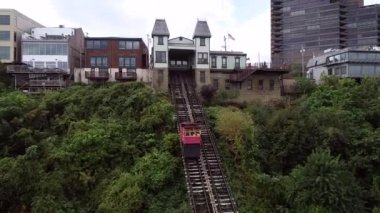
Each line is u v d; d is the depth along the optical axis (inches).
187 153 1753.2
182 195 1620.3
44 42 2859.3
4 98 2071.9
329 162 1492.4
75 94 2250.2
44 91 2431.1
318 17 5738.2
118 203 1534.2
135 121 1985.7
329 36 5625.0
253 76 2588.6
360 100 2145.7
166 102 2111.2
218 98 2453.2
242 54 2800.2
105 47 2787.9
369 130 1910.7
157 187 1632.6
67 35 3065.9
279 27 6063.0
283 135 1774.1
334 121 1889.8
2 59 2869.1
